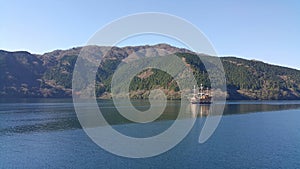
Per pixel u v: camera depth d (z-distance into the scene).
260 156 49.22
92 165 43.62
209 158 47.75
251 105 178.00
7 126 81.12
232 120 99.00
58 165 43.75
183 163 44.81
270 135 69.19
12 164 44.25
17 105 162.38
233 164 44.62
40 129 75.38
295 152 51.94
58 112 120.75
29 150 52.47
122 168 42.28
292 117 111.38
